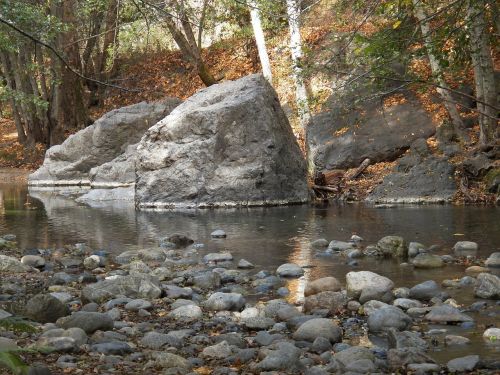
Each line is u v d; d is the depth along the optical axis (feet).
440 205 57.16
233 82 65.87
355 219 50.31
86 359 19.04
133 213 58.65
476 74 61.05
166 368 18.29
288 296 27.96
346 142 70.33
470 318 22.99
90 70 120.06
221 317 24.56
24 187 88.99
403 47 32.17
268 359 18.33
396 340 20.29
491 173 58.39
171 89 110.11
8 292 29.12
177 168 62.28
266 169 61.26
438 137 66.39
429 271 31.94
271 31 96.73
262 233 45.19
